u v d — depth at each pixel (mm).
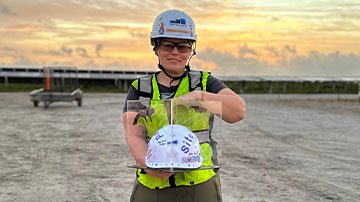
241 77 50938
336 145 9680
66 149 8750
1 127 12516
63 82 22000
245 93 44562
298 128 13078
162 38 2178
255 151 8680
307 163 7492
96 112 17812
